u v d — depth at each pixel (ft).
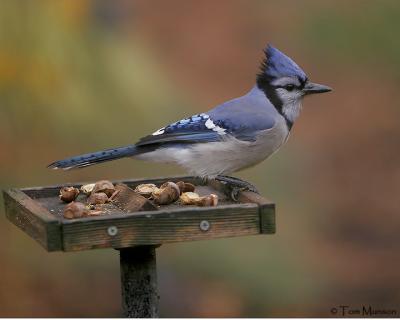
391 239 51.24
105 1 35.45
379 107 57.52
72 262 35.22
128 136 31.35
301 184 43.75
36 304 36.09
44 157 31.73
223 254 35.50
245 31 61.52
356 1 39.58
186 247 35.45
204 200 25.43
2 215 32.94
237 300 39.34
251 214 23.82
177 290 39.88
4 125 30.86
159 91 32.37
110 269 35.91
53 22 30.66
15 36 30.17
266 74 31.37
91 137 31.22
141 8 62.90
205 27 62.28
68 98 30.78
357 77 56.90
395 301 45.37
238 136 29.81
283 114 31.22
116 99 31.42
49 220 22.20
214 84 57.67
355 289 46.24
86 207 25.29
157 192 26.27
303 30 40.93
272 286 36.63
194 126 29.53
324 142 56.65
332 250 49.57
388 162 56.18
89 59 31.19
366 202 53.83
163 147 29.43
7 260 34.40
